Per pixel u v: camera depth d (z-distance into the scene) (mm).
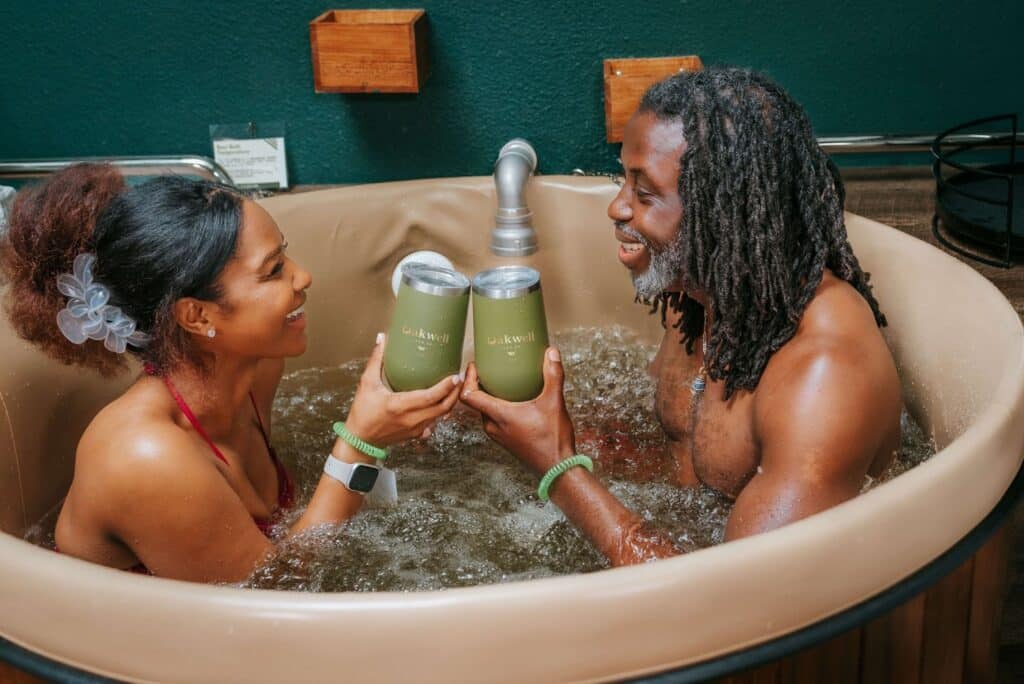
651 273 1247
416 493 1396
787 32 2115
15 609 916
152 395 1212
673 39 2125
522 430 1229
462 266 1944
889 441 1173
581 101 2174
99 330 1169
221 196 1202
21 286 1178
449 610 828
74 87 2170
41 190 1170
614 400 1624
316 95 2172
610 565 1180
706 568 856
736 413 1232
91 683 881
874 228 1580
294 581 1206
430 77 2158
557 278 1926
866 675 957
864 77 2145
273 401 1615
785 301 1161
